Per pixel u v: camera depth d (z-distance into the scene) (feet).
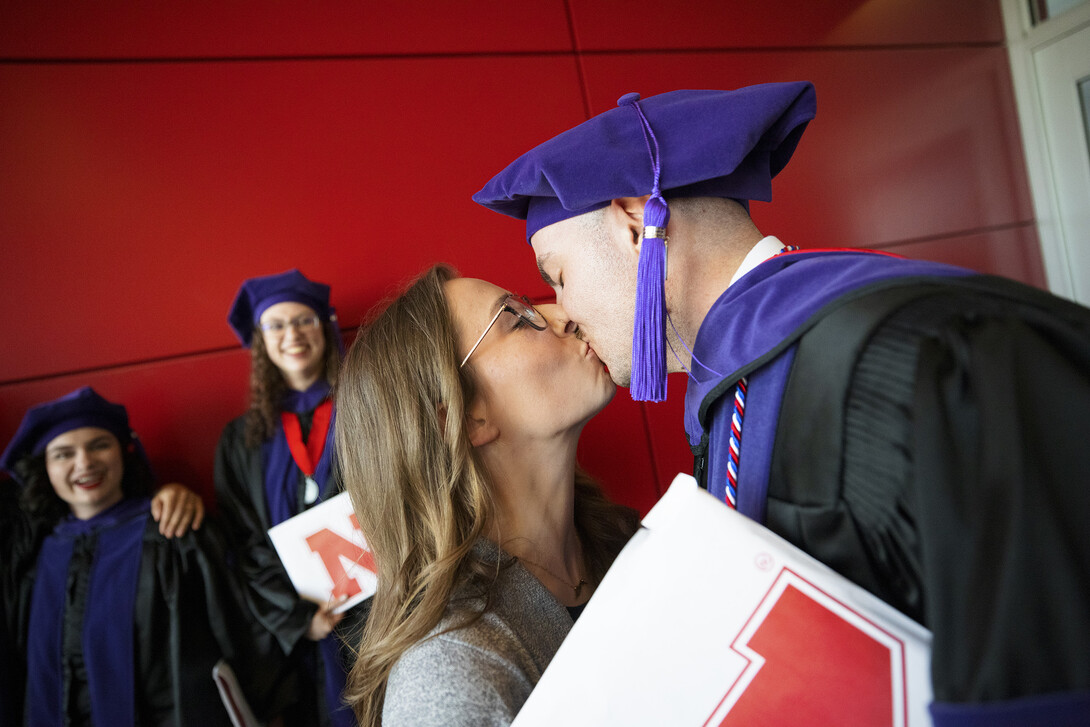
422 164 8.16
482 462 2.98
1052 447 1.55
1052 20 10.68
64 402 6.60
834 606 1.85
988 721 1.45
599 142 2.55
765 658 1.87
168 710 6.36
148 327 7.28
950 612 1.56
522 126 8.56
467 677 2.24
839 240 10.10
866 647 1.81
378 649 2.60
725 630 1.90
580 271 2.89
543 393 2.97
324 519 6.26
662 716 1.89
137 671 6.33
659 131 2.53
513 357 2.95
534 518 3.11
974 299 1.89
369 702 2.70
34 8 6.92
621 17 9.07
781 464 2.20
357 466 3.05
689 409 2.82
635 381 2.58
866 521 1.92
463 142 8.32
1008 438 1.55
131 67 7.21
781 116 2.62
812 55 10.03
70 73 7.02
